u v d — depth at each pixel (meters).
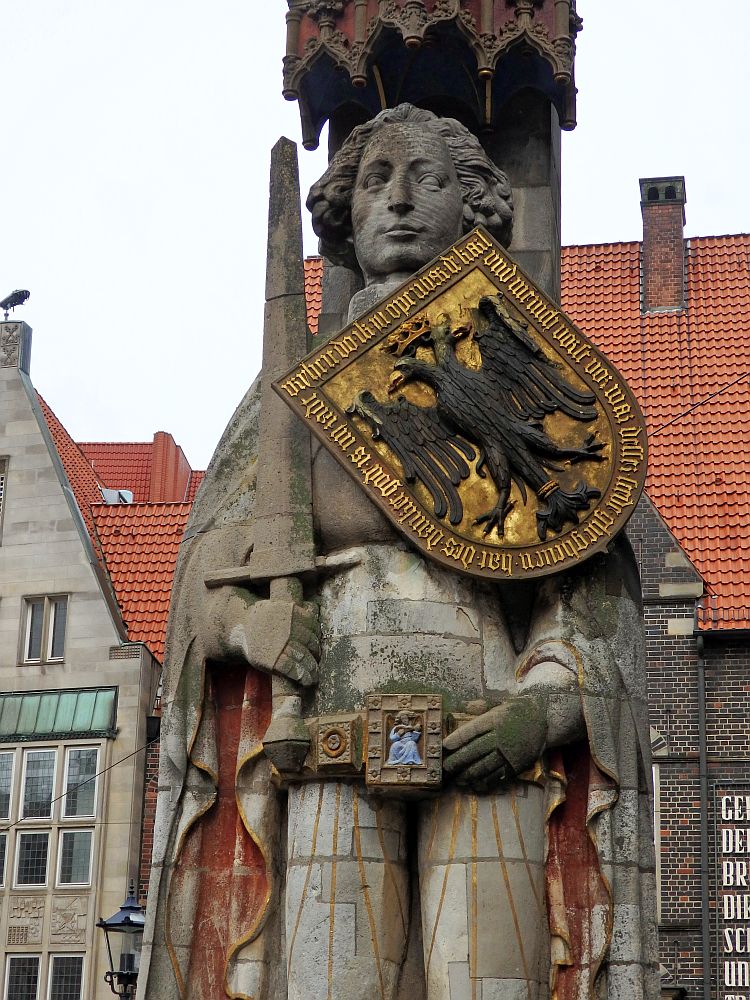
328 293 14.76
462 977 11.96
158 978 12.85
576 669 12.55
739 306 34.62
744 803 29.11
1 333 35.53
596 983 12.30
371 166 13.77
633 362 34.03
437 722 12.17
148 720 32.62
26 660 33.28
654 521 30.66
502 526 12.71
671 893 28.77
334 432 12.88
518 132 14.93
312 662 12.62
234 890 12.84
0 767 32.50
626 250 35.62
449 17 14.24
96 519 35.34
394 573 12.73
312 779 12.46
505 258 13.30
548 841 12.55
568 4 14.37
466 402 12.88
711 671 29.81
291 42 14.63
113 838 31.70
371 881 12.24
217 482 13.63
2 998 31.12
